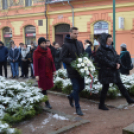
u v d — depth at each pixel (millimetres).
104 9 14641
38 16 17781
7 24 19703
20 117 3797
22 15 18547
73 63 4012
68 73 4176
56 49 7980
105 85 4430
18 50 9625
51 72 4656
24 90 4227
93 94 5379
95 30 15398
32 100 4074
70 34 4145
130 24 13820
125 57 6793
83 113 4367
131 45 13961
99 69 4348
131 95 5625
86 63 4059
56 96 5887
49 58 4570
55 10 16969
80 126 3660
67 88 5848
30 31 18688
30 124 3771
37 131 3467
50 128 3570
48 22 17516
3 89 4070
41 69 4492
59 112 4281
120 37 14336
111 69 4289
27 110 3930
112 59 4258
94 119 4008
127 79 5773
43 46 4473
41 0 17469
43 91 4648
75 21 16094
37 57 4402
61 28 17281
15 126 3691
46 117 4105
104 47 4246
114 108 4676
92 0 14930
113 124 3754
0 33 20266
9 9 19266
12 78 9469
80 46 4250
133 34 13781
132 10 13586
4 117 3654
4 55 9359
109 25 14641
